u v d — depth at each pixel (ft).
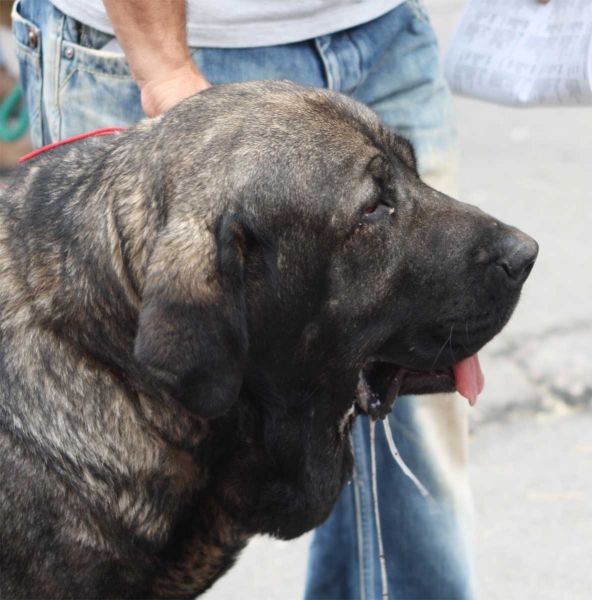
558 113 42.55
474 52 14.64
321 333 11.46
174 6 12.34
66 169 11.93
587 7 13.47
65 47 13.70
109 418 11.05
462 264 11.56
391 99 14.61
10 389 10.94
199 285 10.41
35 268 11.27
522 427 21.01
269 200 10.84
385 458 14.65
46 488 10.69
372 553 14.93
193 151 10.91
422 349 11.87
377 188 11.26
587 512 18.75
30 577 10.72
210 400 10.43
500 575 17.35
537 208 32.09
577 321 24.14
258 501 12.10
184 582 12.12
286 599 17.17
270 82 11.60
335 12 13.58
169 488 11.41
